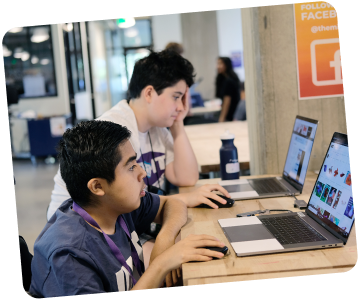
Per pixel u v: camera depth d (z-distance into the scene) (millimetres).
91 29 10859
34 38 8719
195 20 10836
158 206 1603
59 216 1175
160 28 10875
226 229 1360
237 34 10875
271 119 2131
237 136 3291
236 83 5227
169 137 2145
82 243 1075
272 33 2068
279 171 2174
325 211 1319
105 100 12766
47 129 7645
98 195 1161
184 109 2066
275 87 2107
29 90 9039
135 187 1193
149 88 1847
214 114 6625
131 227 1421
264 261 1112
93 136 1142
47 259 1066
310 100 2111
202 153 2705
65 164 1162
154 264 1163
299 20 2057
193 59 11008
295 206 1587
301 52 2078
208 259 1135
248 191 1815
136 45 14312
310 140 1680
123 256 1242
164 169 2133
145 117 1916
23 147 8742
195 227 1445
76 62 9625
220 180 2184
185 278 1046
